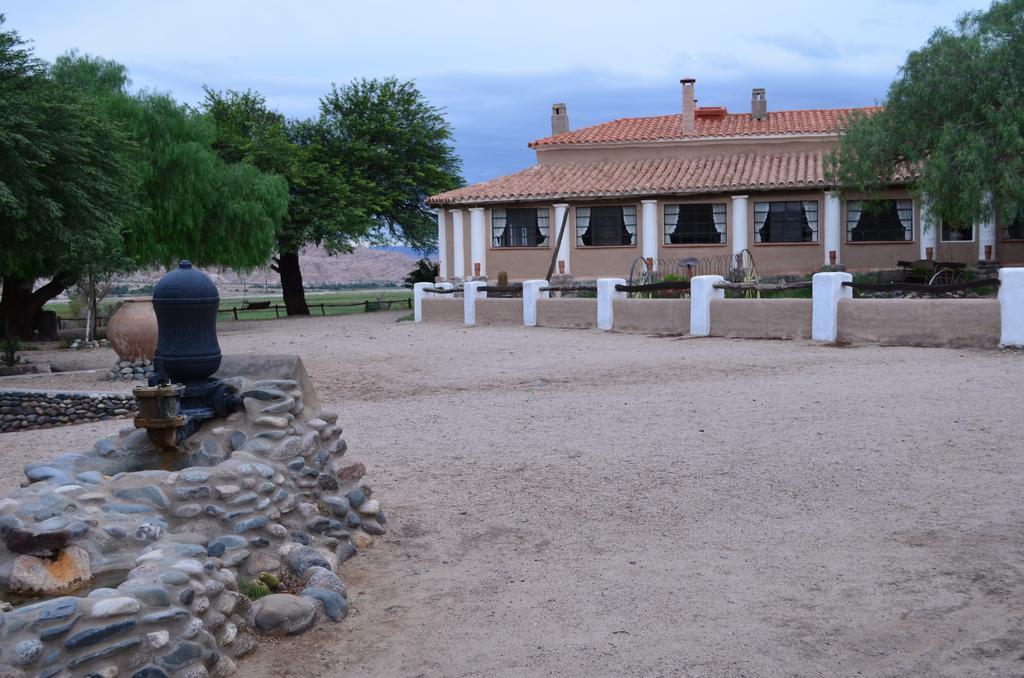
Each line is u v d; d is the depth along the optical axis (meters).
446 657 4.80
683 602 5.33
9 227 19.75
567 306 22.28
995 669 4.32
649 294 25.34
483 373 15.45
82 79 30.28
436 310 26.25
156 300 6.62
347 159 41.34
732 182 29.52
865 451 8.49
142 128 29.31
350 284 106.75
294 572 5.69
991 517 6.47
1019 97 23.11
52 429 12.80
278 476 6.08
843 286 16.95
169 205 29.66
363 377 15.75
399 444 9.95
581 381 14.01
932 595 5.21
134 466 6.30
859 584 5.44
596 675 4.52
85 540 4.78
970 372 12.62
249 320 36.19
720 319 18.73
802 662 4.52
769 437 9.29
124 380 17.81
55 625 3.96
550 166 34.38
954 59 23.66
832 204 29.11
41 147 19.52
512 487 7.96
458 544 6.60
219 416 6.60
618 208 31.22
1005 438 8.70
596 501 7.42
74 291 35.19
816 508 6.93
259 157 36.78
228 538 5.47
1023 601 5.05
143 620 4.19
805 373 13.48
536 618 5.24
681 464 8.41
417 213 44.28
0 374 20.47
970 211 23.23
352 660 4.80
